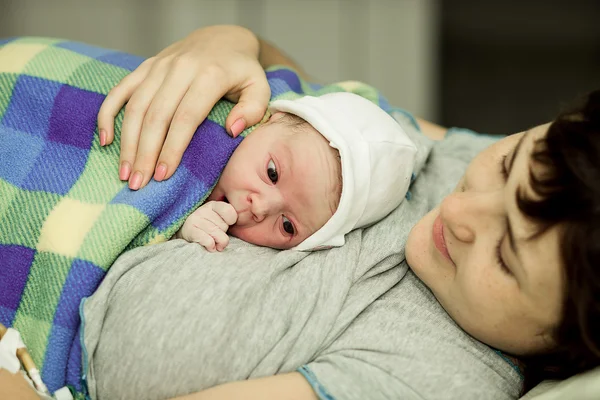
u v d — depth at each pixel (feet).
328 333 2.43
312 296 2.48
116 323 2.33
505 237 2.19
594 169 1.98
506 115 7.18
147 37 6.72
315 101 2.89
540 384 2.50
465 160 3.53
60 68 2.80
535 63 7.61
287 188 2.77
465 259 2.31
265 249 2.78
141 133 2.63
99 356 2.34
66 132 2.69
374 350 2.39
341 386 2.25
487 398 2.34
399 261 2.74
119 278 2.42
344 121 2.80
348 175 2.66
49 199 2.56
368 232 2.87
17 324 2.50
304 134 2.80
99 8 6.50
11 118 2.71
